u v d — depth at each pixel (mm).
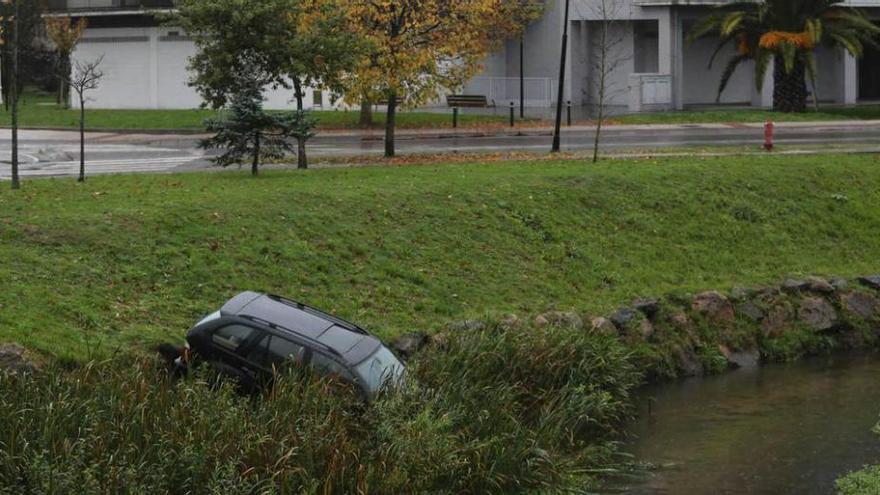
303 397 13477
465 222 23469
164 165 30703
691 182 28047
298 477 12445
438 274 21297
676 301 22406
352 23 29703
